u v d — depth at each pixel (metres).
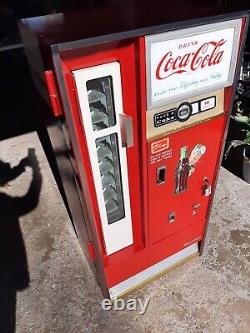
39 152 3.96
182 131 1.71
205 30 1.42
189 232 2.31
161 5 1.70
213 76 1.60
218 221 2.82
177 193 1.99
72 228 2.89
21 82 5.30
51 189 3.37
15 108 4.92
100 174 1.67
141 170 1.76
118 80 1.40
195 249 2.51
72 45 1.19
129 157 1.69
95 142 1.51
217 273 2.41
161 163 1.77
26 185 3.45
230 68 1.63
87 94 1.37
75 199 1.94
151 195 1.89
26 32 1.57
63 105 1.31
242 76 3.40
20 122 4.61
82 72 1.29
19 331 2.16
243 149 3.39
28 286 2.43
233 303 2.22
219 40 1.49
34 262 2.61
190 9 1.56
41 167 3.70
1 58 5.21
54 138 1.92
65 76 1.27
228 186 3.21
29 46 1.62
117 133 1.56
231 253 2.55
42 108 1.99
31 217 3.04
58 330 2.15
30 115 4.74
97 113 1.52
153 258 2.27
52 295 2.36
